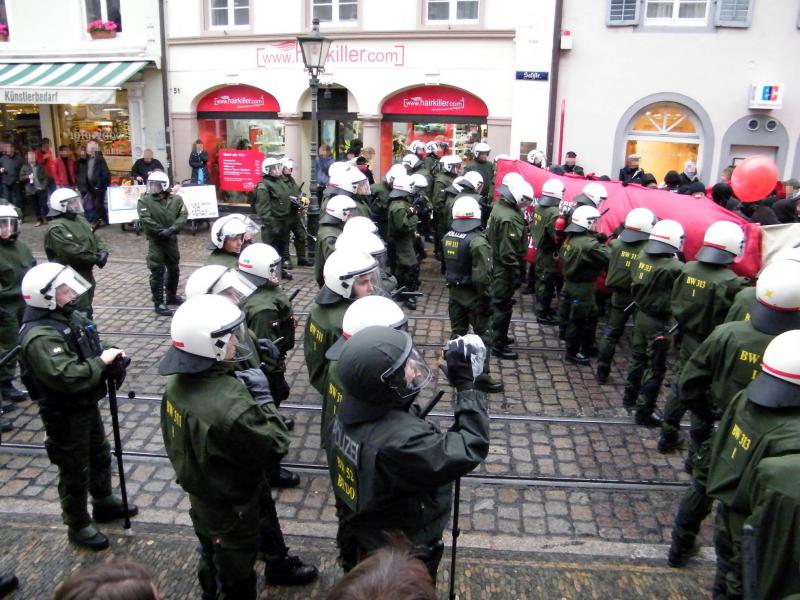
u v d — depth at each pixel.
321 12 17.16
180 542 4.96
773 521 2.81
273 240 12.15
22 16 19.00
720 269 5.85
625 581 4.60
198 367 3.52
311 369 5.22
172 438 3.66
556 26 15.23
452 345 3.31
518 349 8.87
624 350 8.92
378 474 3.10
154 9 18.03
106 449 5.12
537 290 9.98
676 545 4.70
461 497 5.58
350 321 3.78
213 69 18.16
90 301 8.51
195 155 17.36
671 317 6.73
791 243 7.44
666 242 6.53
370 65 16.97
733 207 10.38
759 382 3.36
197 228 16.47
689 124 15.35
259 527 3.89
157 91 18.69
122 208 16.05
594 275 7.98
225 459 3.53
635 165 13.80
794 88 14.55
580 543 5.02
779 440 3.21
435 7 16.42
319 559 4.79
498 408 7.16
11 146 18.38
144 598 2.03
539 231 9.61
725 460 3.55
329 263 5.08
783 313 4.12
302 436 6.52
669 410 6.15
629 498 5.59
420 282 11.84
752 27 14.48
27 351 4.40
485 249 7.29
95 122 19.62
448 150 15.88
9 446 6.33
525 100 15.88
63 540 4.97
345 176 9.98
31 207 18.98
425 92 17.06
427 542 3.31
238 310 3.68
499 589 4.50
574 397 7.45
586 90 15.63
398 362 3.05
